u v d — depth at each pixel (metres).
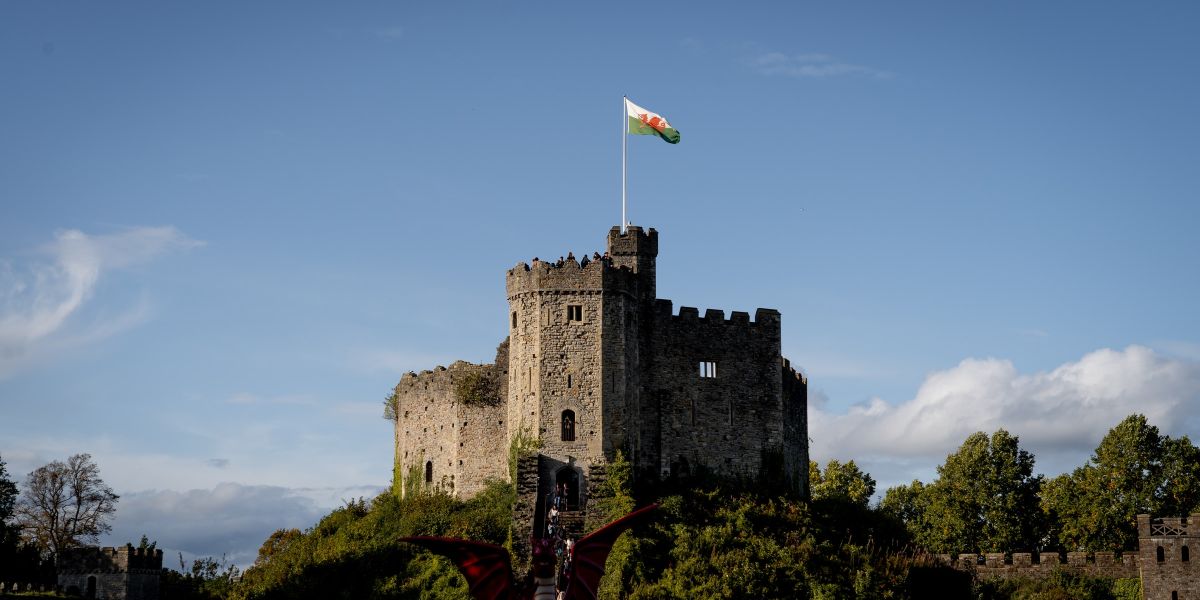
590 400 113.69
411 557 108.31
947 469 138.88
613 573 100.25
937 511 135.50
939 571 109.69
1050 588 111.56
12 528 128.25
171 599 128.38
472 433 121.00
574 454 112.75
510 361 116.50
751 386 123.31
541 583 27.36
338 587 107.75
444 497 119.56
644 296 121.00
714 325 123.06
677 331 121.44
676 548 103.19
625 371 115.44
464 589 101.25
